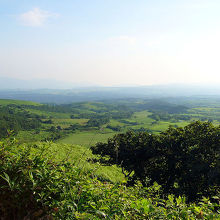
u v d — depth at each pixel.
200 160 18.31
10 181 3.49
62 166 4.09
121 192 4.41
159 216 4.01
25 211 3.47
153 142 21.22
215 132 19.42
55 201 3.48
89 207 3.66
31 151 4.48
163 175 19.72
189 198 17.30
